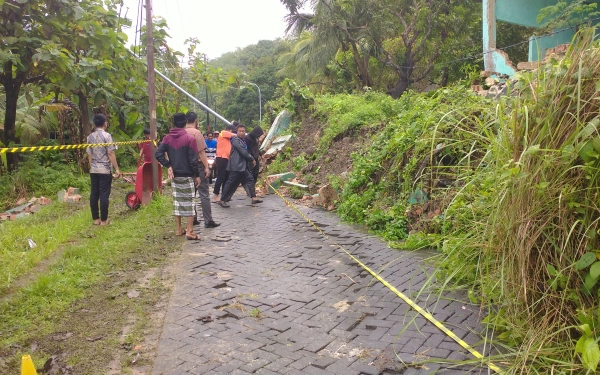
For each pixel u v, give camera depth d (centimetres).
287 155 1361
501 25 1803
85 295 468
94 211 769
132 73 1327
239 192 1184
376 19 1948
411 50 2086
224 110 5447
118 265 564
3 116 1395
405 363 325
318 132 1330
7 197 1038
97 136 756
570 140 296
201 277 525
